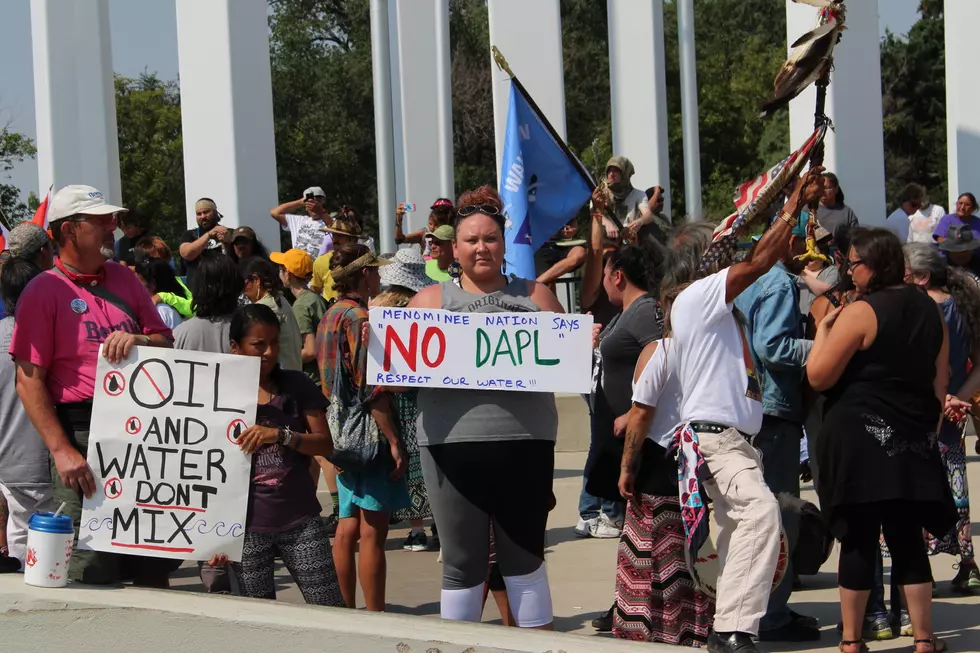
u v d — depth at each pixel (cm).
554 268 767
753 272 462
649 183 1551
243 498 497
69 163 1281
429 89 1925
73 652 469
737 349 477
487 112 4569
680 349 480
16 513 591
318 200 1232
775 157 4394
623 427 530
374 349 470
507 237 652
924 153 4700
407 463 592
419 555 786
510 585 474
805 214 571
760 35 5169
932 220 1361
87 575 500
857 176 1305
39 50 1275
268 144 1250
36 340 485
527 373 466
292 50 4769
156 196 4122
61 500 506
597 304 800
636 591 518
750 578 454
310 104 4625
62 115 1280
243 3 1227
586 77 4822
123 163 4138
